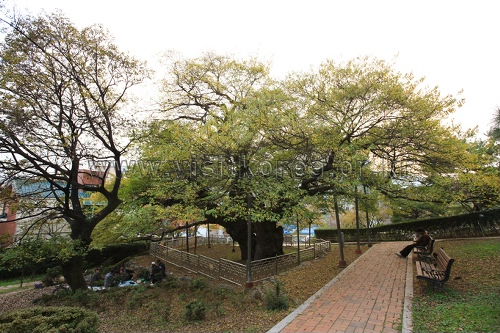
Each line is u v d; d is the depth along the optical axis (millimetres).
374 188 9922
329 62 10336
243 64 13141
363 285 8266
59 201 9609
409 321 5293
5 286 16750
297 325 5406
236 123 8734
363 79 9523
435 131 8977
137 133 10375
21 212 9500
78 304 8820
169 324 6543
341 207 14688
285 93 10438
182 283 9680
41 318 4930
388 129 9633
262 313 6512
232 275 10461
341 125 9695
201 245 26219
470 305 5766
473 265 9133
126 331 6402
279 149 10031
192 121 13016
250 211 8805
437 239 17969
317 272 10930
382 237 23297
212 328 5977
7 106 7793
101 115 9898
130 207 10797
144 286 9875
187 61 13328
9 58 7852
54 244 8828
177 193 9531
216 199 9758
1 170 8602
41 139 8742
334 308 6332
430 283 7480
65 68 9148
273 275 10906
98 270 14445
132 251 23188
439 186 9945
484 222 16453
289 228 19156
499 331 4457
